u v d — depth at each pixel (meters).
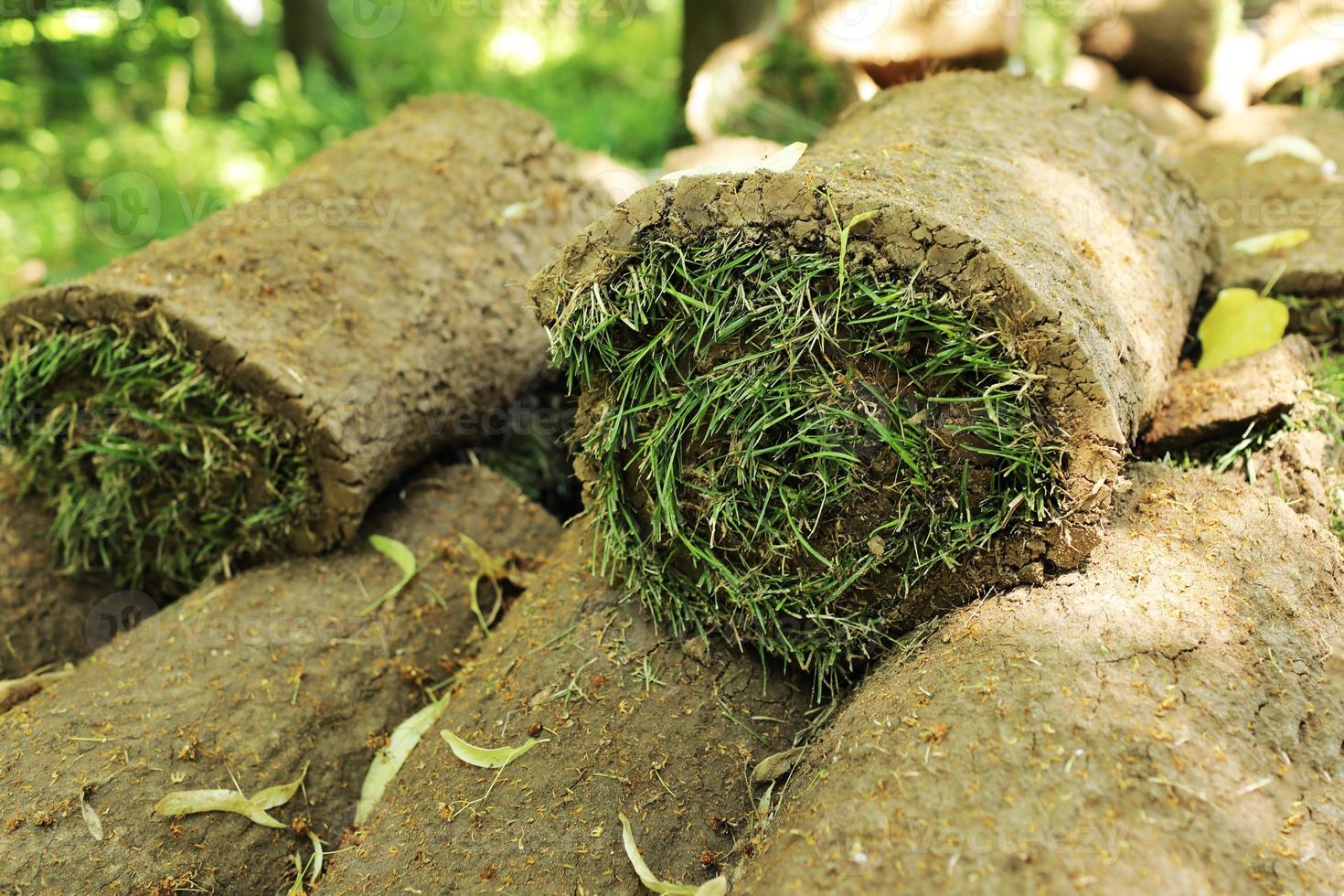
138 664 0.63
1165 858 0.42
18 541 0.74
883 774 0.46
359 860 0.54
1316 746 0.47
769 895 0.45
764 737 0.57
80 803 0.55
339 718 0.62
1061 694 0.47
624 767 0.55
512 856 0.52
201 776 0.58
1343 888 0.43
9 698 0.64
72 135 1.79
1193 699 0.47
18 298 0.68
